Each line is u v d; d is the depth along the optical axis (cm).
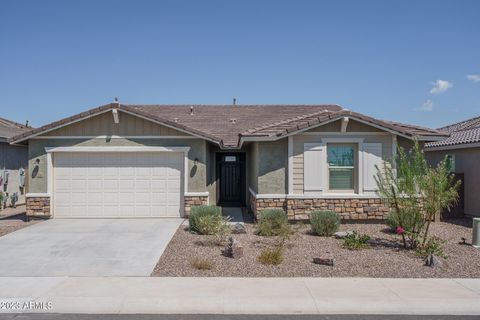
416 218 988
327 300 653
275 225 1180
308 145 1362
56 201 1480
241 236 1154
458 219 1545
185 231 1227
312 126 1327
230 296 666
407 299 657
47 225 1338
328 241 1091
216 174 1909
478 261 895
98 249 999
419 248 966
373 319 594
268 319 593
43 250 992
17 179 2078
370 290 700
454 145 1600
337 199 1355
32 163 1461
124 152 1479
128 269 828
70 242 1079
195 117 2170
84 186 1483
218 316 604
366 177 1362
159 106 2345
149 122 1471
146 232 1212
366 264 862
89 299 654
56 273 803
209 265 833
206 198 1471
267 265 850
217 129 1944
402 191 1015
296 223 1358
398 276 785
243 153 1922
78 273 803
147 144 1469
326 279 760
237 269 823
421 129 1409
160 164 1493
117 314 612
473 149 1542
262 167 1368
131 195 1488
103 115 1470
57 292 689
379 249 998
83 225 1336
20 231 1237
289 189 1358
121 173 1488
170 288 707
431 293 686
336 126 1363
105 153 1485
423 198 993
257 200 1363
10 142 1466
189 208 1466
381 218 1354
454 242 1103
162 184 1492
